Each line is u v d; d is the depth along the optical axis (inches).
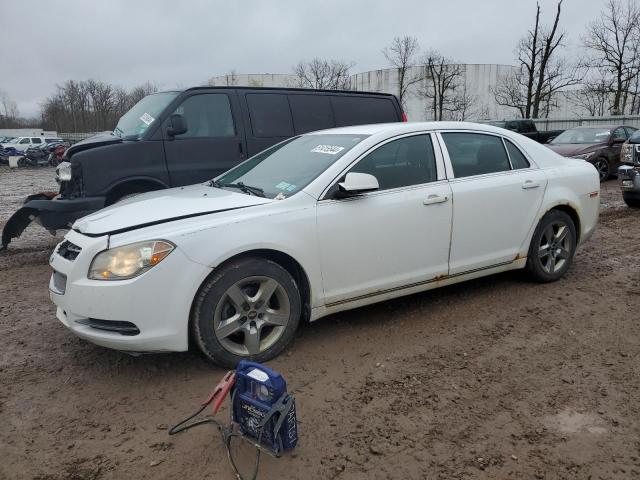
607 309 177.6
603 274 215.6
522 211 186.9
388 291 161.5
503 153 188.5
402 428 113.7
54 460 105.7
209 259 130.6
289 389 129.7
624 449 106.0
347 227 150.2
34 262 259.8
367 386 130.9
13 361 149.0
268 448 103.1
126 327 127.6
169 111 254.5
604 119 1117.7
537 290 196.2
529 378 133.8
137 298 125.2
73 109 2488.9
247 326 139.3
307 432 112.4
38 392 131.8
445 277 172.6
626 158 380.2
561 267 203.8
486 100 2111.2
